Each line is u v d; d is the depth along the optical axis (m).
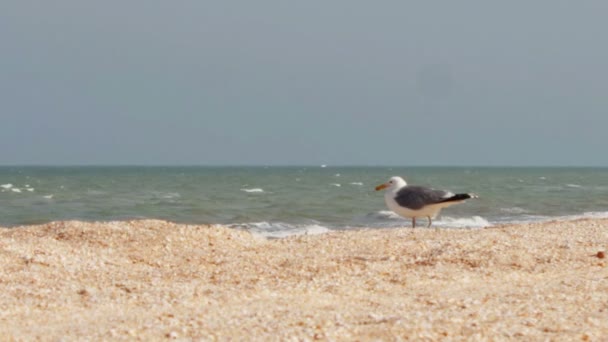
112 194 96.00
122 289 21.19
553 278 21.09
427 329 14.36
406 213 34.56
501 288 19.52
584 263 23.64
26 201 78.81
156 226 32.53
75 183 142.00
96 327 15.84
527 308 16.31
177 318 16.55
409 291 19.75
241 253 28.02
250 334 14.44
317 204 74.75
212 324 15.58
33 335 15.17
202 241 30.56
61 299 19.78
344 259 25.33
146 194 96.44
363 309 17.06
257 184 139.38
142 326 15.68
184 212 65.12
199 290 20.72
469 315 15.63
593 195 93.06
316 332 14.36
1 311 18.14
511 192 103.00
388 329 14.41
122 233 31.08
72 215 62.03
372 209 67.38
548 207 70.56
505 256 24.73
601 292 18.16
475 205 72.06
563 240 28.16
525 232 31.81
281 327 14.94
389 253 26.22
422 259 24.92
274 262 25.53
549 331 14.16
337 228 50.41
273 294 19.88
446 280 21.38
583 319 15.12
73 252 27.28
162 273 23.89
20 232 31.55
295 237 33.03
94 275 23.45
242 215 61.94
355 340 13.73
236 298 19.45
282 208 69.25
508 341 13.47
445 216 59.25
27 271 23.53
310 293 19.94
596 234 30.42
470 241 27.81
